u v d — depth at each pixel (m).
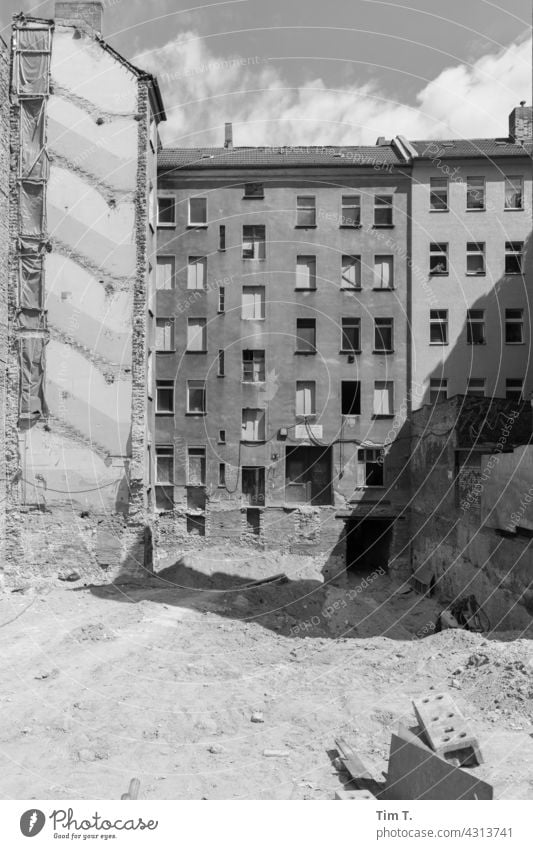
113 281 31.48
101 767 12.10
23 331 31.12
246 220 36.53
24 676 17.11
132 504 30.83
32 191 31.53
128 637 20.16
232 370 36.16
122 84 31.92
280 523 35.75
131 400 31.19
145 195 31.69
